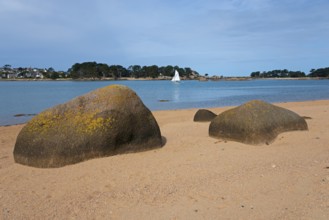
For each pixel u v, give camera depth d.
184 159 7.34
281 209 4.75
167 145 8.75
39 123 7.39
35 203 5.18
